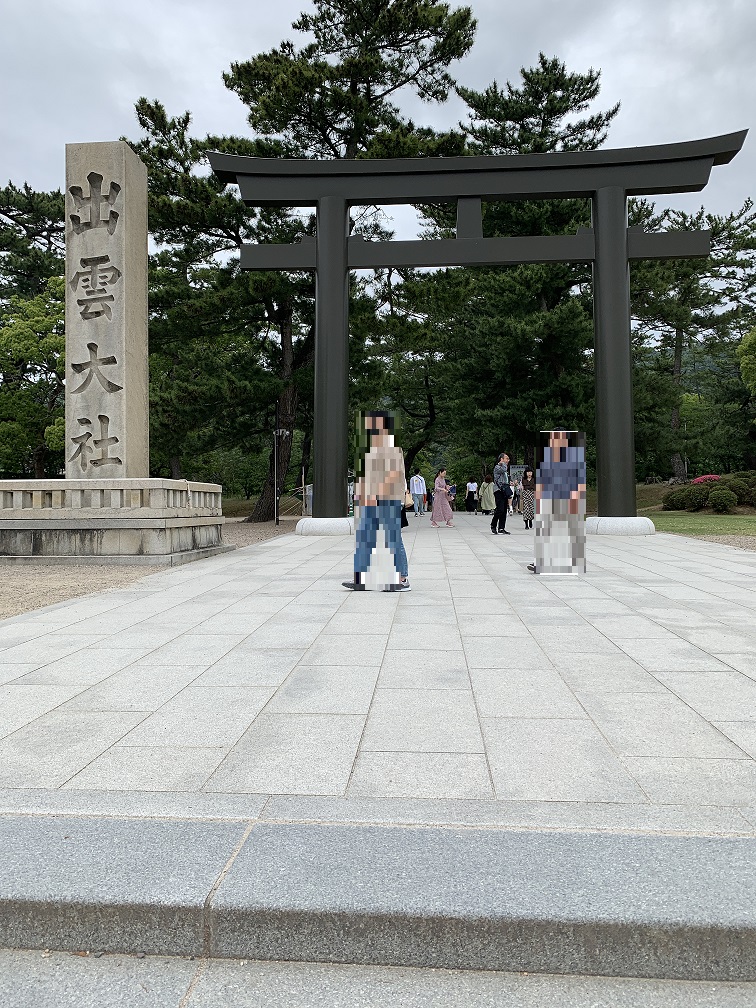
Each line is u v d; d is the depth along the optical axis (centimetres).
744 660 488
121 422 1251
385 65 2030
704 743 333
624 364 1645
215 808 264
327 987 197
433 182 1677
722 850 230
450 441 4731
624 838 237
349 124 2075
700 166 1619
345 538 1612
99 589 861
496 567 1044
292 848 232
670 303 2802
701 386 5022
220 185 2125
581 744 332
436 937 204
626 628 596
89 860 228
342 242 1692
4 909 214
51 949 213
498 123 2808
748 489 3084
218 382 2172
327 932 206
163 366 3228
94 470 1252
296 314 2419
